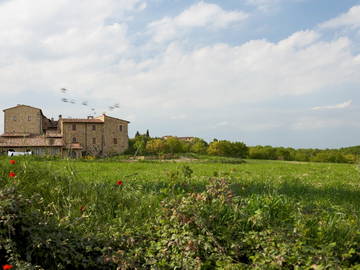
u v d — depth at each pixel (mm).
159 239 4203
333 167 22766
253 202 4984
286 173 16391
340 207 5805
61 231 3979
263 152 65312
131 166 21625
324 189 8773
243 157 64250
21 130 58531
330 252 3492
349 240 4000
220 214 4504
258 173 16219
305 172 17344
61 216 4867
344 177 13570
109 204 5613
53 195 5469
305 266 3316
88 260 3686
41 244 3498
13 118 58562
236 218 4496
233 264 3551
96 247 3846
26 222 3713
